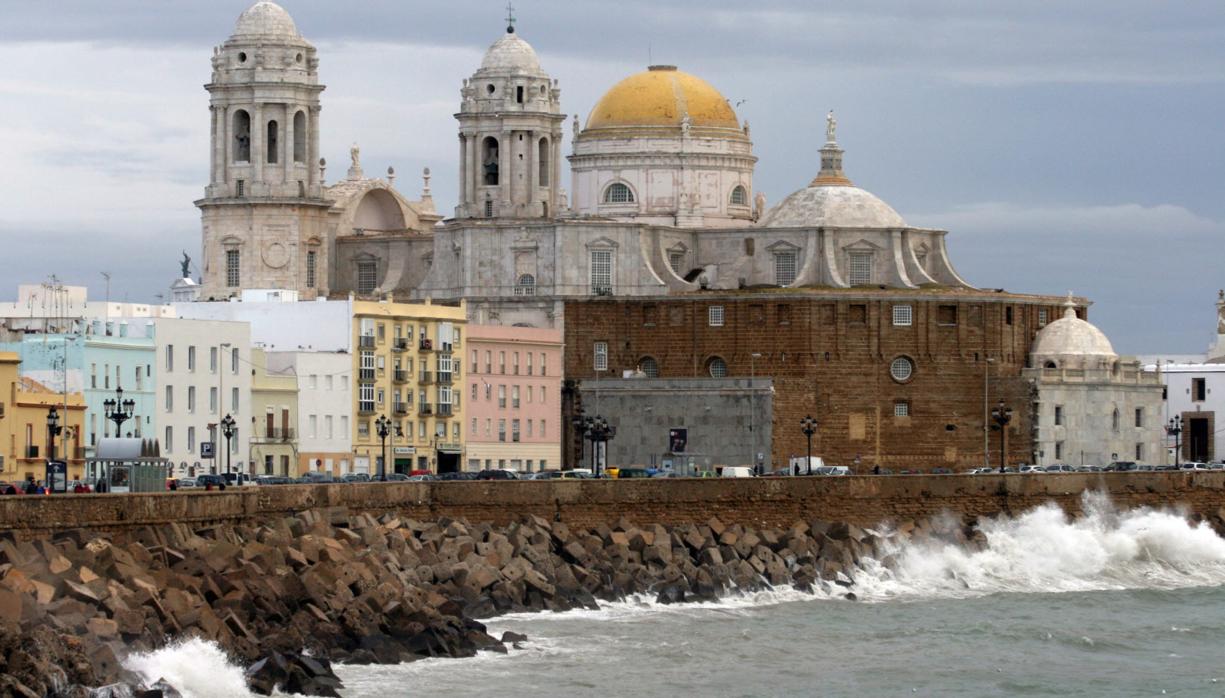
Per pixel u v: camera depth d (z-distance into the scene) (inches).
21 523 6948.8
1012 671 7455.7
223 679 6181.1
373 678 6683.1
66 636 5890.8
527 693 6658.5
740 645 7726.4
